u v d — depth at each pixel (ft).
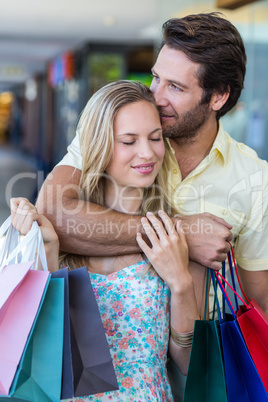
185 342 9.76
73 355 8.29
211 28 10.25
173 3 34.68
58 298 8.08
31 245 8.75
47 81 125.18
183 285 9.41
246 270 11.85
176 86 10.32
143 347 9.61
